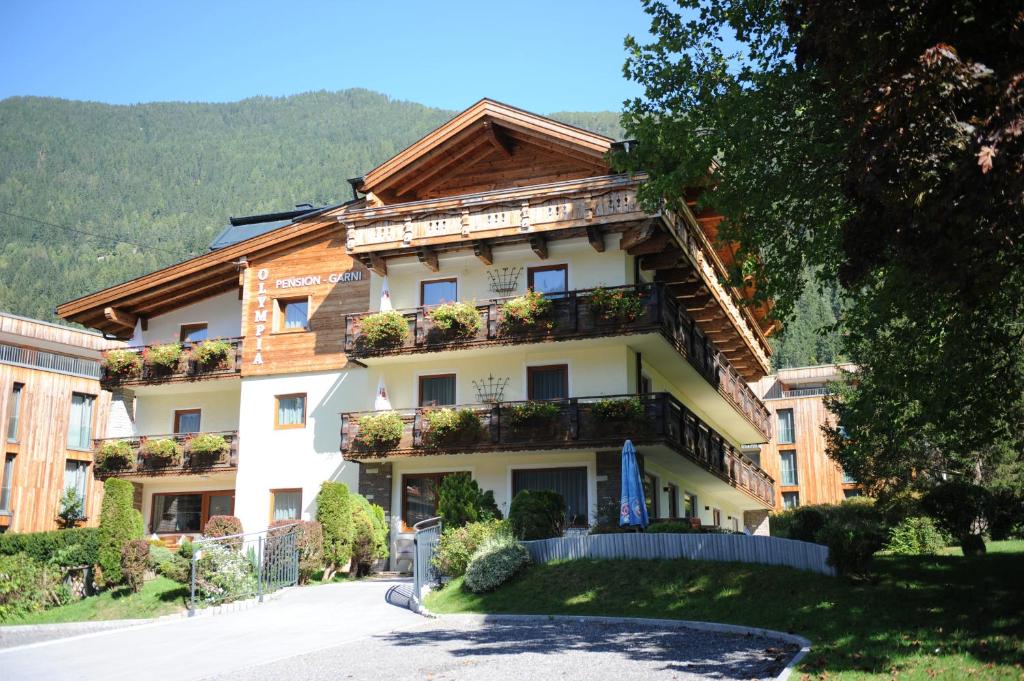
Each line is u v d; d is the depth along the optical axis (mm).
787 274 17406
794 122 15844
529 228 26375
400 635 15875
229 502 32656
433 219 27641
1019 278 13953
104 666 14133
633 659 12234
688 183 17578
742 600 15617
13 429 40250
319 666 12977
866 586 15023
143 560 26188
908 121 10750
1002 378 15727
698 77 16922
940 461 29062
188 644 16203
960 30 11180
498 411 26531
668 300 26734
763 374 41531
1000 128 9867
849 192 11750
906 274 13703
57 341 47250
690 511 33344
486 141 28688
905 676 9984
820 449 52219
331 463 29750
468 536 20578
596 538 19406
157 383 32344
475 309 27219
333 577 26688
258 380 31094
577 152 27297
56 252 177750
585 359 27172
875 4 11367
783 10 13969
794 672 10484
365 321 28312
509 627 16016
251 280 31875
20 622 25203
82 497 42812
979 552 19156
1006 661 10258
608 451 26141
